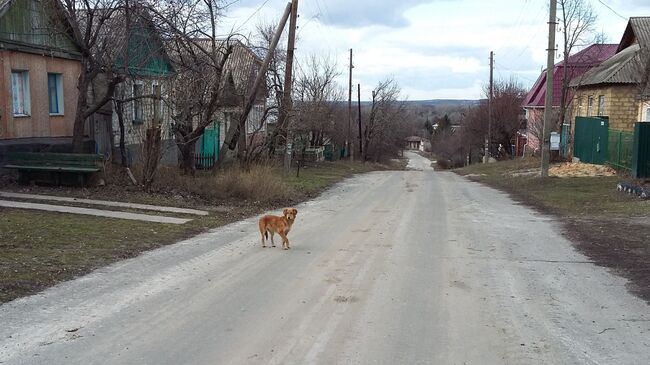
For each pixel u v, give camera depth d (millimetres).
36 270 7102
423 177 30016
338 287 6754
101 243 8945
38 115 17906
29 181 15328
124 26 16047
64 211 11695
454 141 78938
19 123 16984
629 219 12289
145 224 10938
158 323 5379
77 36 15680
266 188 16031
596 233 10734
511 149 58719
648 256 8648
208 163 25156
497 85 59406
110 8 15492
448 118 116750
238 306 5957
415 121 161875
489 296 6449
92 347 4746
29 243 8594
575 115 33750
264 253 8766
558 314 5805
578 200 16203
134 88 18359
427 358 4609
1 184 14945
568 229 11359
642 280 7203
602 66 31984
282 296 6348
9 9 16359
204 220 11961
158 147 15203
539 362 4547
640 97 22078
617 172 23328
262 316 5629
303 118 30641
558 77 43344
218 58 19125
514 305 6109
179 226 11008
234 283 6895
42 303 5922
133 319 5480
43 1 15766
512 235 10672
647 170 20016
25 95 17359
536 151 40281
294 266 7852
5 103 16312
